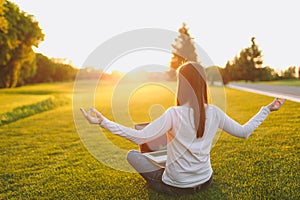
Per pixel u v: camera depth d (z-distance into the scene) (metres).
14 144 5.05
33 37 31.14
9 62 29.64
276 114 6.91
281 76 35.41
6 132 6.17
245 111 8.14
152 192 2.60
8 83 29.72
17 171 3.51
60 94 15.80
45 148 4.70
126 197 2.61
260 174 3.03
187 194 2.41
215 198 2.46
